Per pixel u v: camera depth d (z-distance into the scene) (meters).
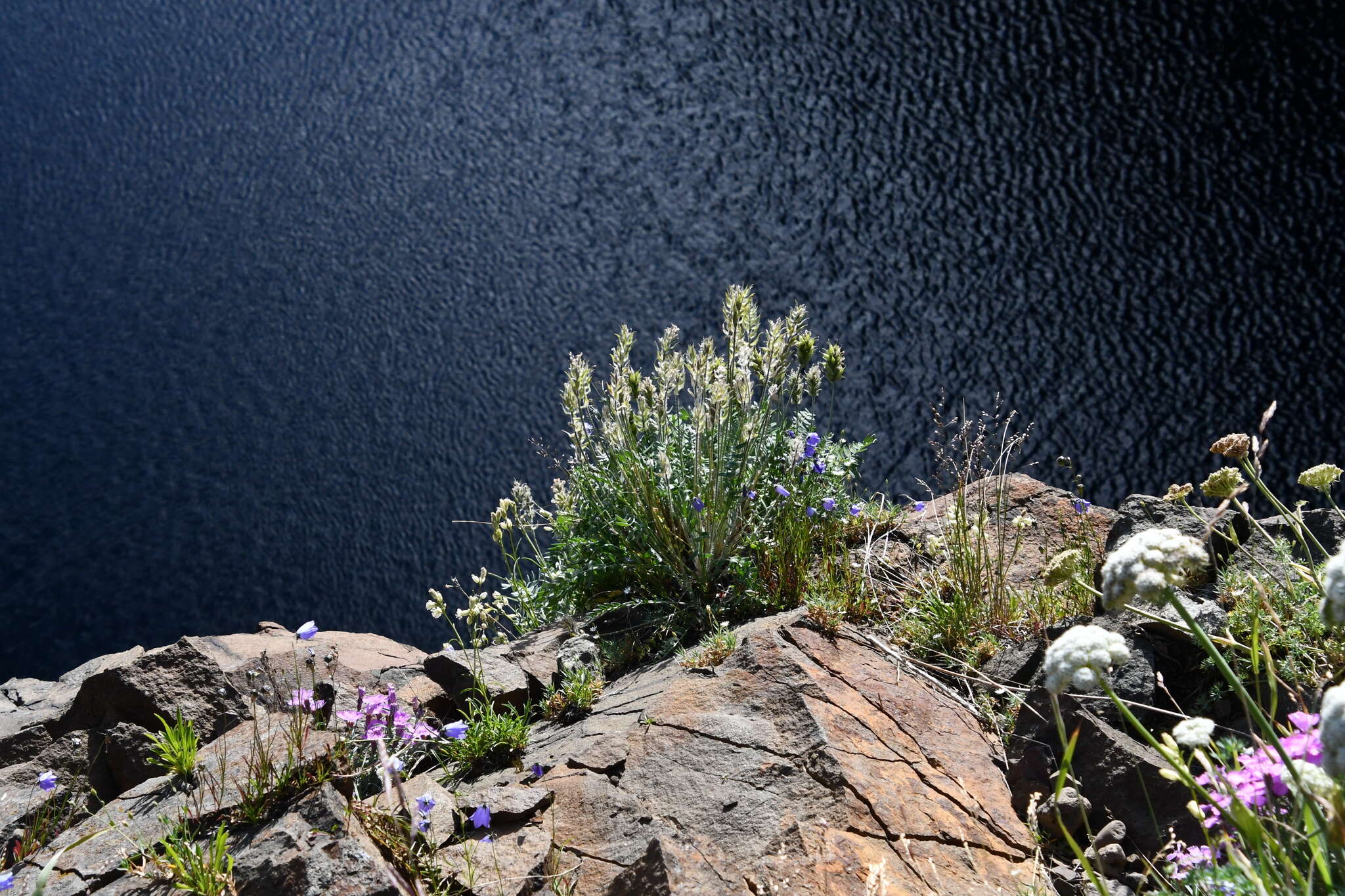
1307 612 2.73
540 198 19.69
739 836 2.41
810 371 4.24
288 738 2.71
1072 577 3.04
